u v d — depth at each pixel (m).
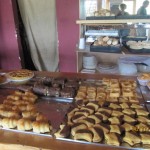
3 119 0.93
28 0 2.59
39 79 1.45
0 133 0.90
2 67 2.93
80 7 2.30
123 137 0.83
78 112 0.98
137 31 2.13
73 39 2.56
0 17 2.68
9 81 1.42
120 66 2.01
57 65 2.82
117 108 1.03
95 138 0.81
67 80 1.41
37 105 1.11
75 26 2.49
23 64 2.91
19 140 0.85
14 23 2.67
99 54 2.29
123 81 1.37
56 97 1.20
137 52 1.91
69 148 0.79
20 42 2.81
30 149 0.81
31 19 2.68
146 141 0.79
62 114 1.01
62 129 0.87
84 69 2.17
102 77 1.51
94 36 2.21
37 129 0.88
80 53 2.13
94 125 0.89
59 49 2.66
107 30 2.18
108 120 0.93
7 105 1.06
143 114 0.97
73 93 1.20
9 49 2.84
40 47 2.79
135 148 0.78
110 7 2.19
